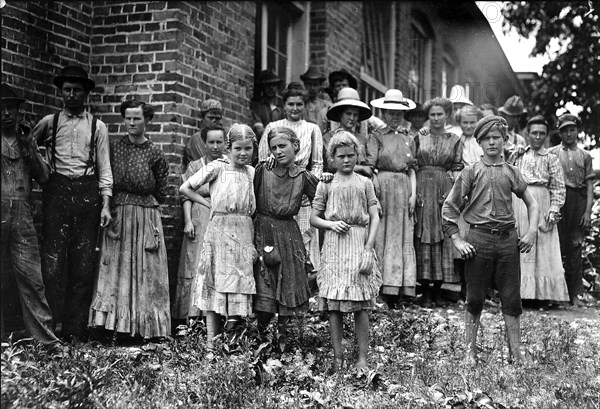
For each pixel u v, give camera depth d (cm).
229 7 775
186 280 638
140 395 402
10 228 511
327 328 589
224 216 511
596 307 830
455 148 767
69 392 361
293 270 515
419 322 601
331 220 491
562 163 843
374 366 489
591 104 1116
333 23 1059
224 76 764
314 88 832
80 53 697
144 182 593
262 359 479
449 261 756
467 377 460
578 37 1144
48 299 563
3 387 346
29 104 636
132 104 594
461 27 1410
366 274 487
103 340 594
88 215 570
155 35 692
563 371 481
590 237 962
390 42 1305
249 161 520
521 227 798
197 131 714
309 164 645
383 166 746
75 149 570
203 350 463
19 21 625
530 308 821
